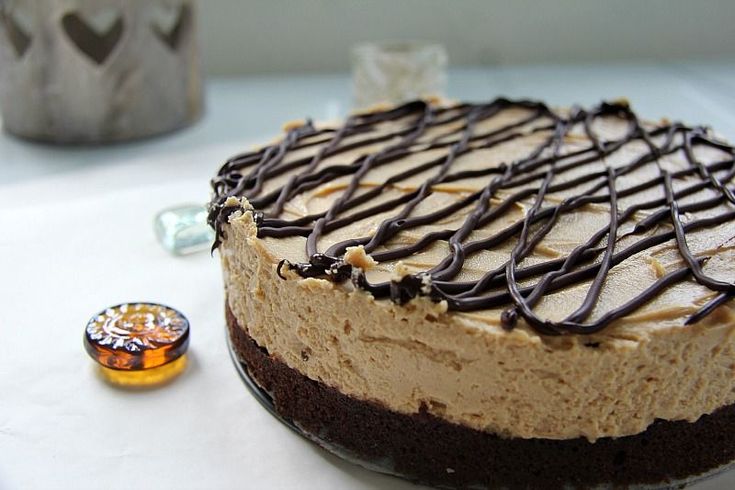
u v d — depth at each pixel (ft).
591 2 2.91
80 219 2.00
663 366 1.34
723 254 1.47
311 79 2.89
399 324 1.36
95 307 1.74
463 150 1.78
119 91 2.35
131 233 1.97
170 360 1.59
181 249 1.90
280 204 1.59
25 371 1.59
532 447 1.40
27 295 1.76
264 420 1.52
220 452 1.47
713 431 1.43
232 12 2.82
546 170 1.70
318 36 2.88
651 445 1.41
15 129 2.43
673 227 1.53
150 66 2.35
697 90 2.71
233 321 1.64
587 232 1.52
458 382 1.38
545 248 1.48
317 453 1.47
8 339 1.65
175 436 1.49
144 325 1.62
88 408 1.53
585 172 1.70
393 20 2.88
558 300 1.38
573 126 1.90
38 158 2.34
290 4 2.83
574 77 2.84
